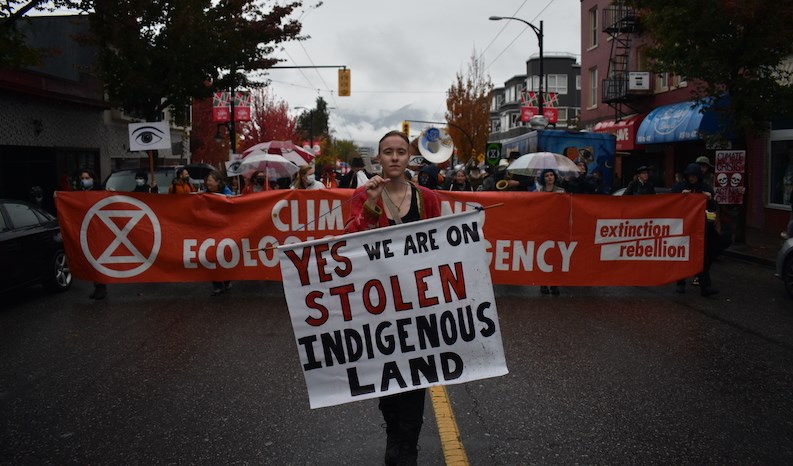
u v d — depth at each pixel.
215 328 7.63
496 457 4.16
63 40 25.59
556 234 9.45
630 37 28.75
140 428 4.73
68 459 4.25
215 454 4.28
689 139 21.53
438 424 4.70
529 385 5.54
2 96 19.66
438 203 3.88
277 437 4.52
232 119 27.16
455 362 3.69
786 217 18.39
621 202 9.41
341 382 3.67
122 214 9.49
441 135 12.95
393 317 3.69
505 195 9.42
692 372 5.89
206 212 9.59
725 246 13.80
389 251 3.69
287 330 7.50
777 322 7.88
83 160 24.66
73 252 9.45
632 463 4.08
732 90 14.44
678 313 8.36
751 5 13.16
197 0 19.00
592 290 10.02
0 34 11.70
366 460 4.13
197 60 19.47
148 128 13.49
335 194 9.65
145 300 9.42
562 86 61.09
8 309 9.16
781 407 5.04
